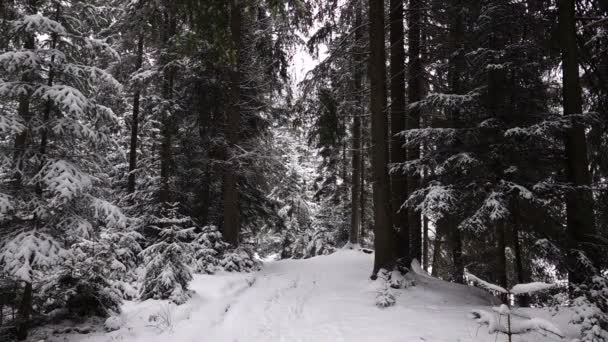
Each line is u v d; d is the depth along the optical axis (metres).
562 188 7.51
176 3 5.37
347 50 12.01
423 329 6.34
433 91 13.52
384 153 10.62
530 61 8.24
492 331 4.22
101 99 7.27
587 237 7.50
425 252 19.25
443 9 11.05
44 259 5.44
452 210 8.23
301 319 7.41
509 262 14.12
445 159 8.72
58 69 6.28
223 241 14.11
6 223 6.09
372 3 11.01
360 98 15.03
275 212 19.03
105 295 7.01
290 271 14.20
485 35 8.70
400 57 12.08
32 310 6.37
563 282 7.14
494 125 8.02
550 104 9.84
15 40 6.30
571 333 5.97
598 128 9.03
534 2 8.57
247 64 14.75
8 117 5.72
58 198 5.70
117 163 17.25
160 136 13.91
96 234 6.99
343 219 25.45
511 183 7.54
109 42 12.23
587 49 8.94
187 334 6.31
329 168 24.25
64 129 6.22
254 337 6.34
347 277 11.94
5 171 6.09
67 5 6.67
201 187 16.14
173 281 8.25
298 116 13.53
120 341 5.96
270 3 5.35
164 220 8.77
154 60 14.54
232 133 14.34
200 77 14.01
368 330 6.47
